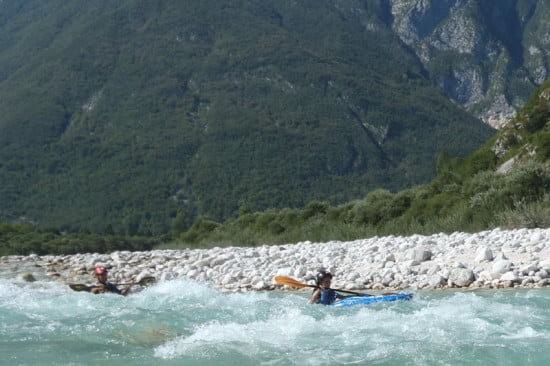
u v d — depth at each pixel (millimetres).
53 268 23891
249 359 8508
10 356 8891
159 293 14398
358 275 16094
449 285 14391
